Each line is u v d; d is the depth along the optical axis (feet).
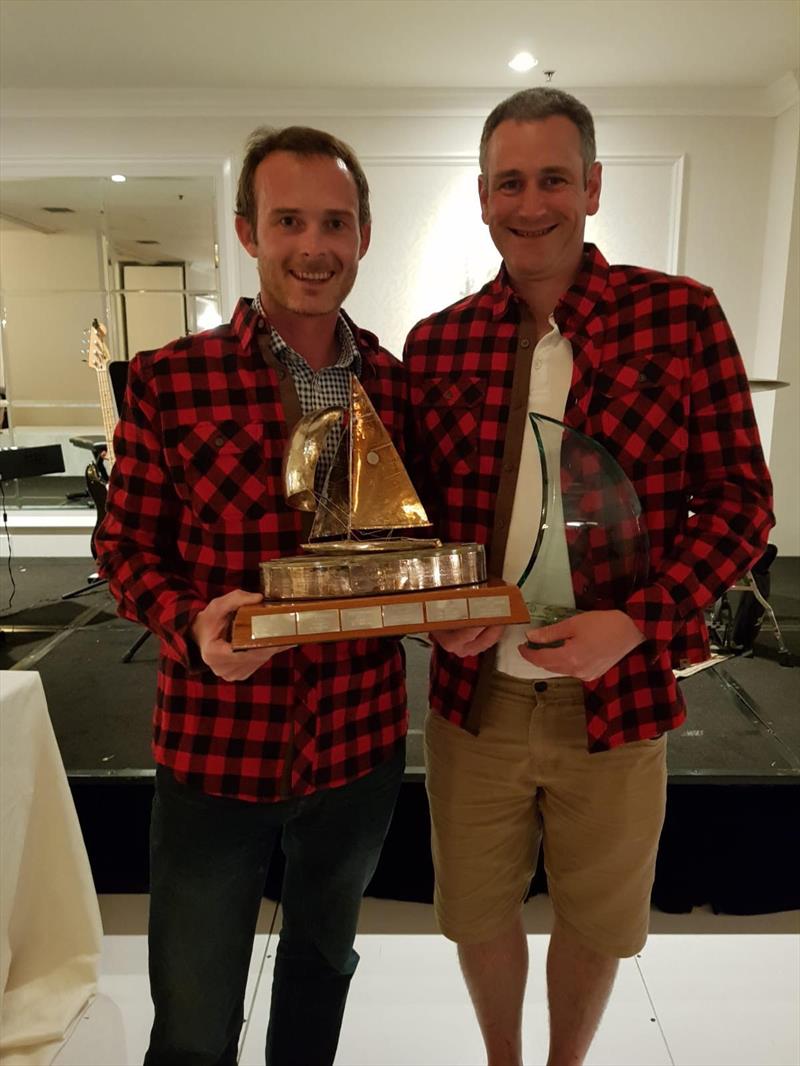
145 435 3.33
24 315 15.08
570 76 12.94
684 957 5.71
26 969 5.03
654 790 3.67
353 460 3.19
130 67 12.70
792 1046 4.91
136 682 8.99
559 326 3.45
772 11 10.75
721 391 3.35
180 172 14.25
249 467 3.30
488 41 11.73
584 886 3.77
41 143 14.16
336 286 3.22
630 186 13.84
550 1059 4.09
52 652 10.09
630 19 11.00
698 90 13.33
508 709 3.67
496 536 3.55
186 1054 3.61
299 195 3.09
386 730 3.56
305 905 3.66
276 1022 3.85
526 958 4.16
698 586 3.12
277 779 3.32
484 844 3.86
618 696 3.51
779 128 13.46
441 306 14.42
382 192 14.06
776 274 13.70
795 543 14.62
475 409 3.59
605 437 3.40
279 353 3.37
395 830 6.33
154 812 3.55
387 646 3.59
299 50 12.07
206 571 3.35
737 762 6.73
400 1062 4.77
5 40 11.76
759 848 6.36
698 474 3.47
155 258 14.84
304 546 3.12
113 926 5.96
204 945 3.50
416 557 2.91
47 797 4.97
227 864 3.44
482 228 14.11
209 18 11.03
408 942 5.85
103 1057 4.73
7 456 11.47
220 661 2.78
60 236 14.78
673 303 3.38
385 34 11.46
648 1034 4.98
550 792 3.79
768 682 8.85
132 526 3.37
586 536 3.09
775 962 5.67
